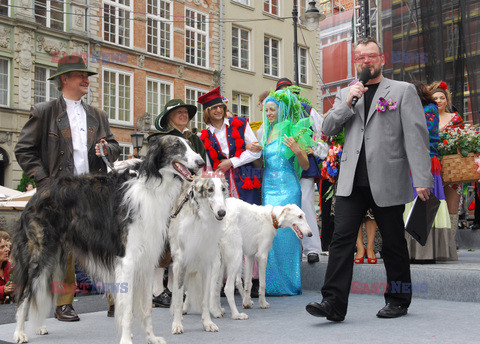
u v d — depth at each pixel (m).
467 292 4.66
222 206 3.95
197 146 5.46
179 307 3.90
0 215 11.45
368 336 3.38
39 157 4.55
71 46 20.44
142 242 3.38
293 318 4.22
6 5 18.23
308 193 6.09
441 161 5.57
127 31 22.42
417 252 5.50
